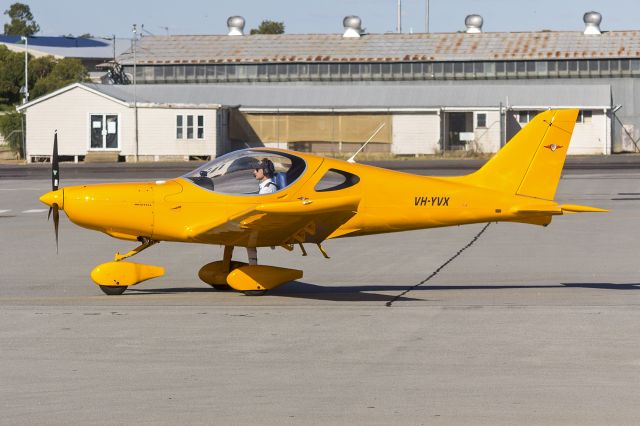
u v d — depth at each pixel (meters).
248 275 22.56
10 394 13.93
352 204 20.78
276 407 13.30
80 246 33.12
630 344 16.98
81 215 22.64
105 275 22.83
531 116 106.19
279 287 24.36
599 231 36.03
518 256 29.89
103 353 16.44
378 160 93.50
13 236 36.00
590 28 124.38
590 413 12.96
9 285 24.86
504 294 22.95
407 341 17.36
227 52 126.94
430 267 27.81
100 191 22.67
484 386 14.30
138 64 125.12
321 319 19.56
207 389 14.20
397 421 12.68
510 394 13.88
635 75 117.56
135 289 24.16
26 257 30.45
